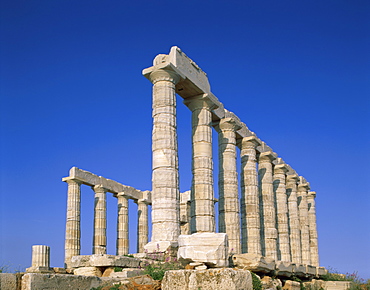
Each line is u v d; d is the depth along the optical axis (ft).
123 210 132.98
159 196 73.10
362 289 80.43
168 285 44.83
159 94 77.36
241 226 104.01
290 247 127.95
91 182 119.96
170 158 74.69
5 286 40.34
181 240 54.54
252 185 104.58
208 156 85.35
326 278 94.12
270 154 116.16
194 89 85.51
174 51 79.51
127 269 59.36
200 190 83.05
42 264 70.28
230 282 42.63
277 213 122.31
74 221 112.68
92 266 62.23
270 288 59.47
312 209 150.30
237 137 107.76
